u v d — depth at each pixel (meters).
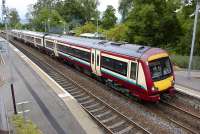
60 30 78.25
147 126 13.02
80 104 15.91
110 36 48.81
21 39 60.19
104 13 81.31
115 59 17.17
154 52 14.90
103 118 14.13
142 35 34.28
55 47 31.78
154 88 14.43
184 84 19.81
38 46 42.25
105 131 12.55
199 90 18.20
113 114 14.50
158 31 34.09
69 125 13.09
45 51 38.91
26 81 21.69
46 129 12.64
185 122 13.63
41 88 19.47
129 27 35.41
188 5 39.97
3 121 13.21
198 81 20.77
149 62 14.44
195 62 26.78
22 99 17.14
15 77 23.19
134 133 12.33
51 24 79.44
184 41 34.81
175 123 13.27
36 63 30.67
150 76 14.26
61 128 12.74
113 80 17.94
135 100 16.41
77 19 100.69
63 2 103.94
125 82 16.38
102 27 77.44
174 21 34.09
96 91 18.66
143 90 14.70
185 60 27.75
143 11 32.84
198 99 16.55
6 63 30.33
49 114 14.48
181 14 40.09
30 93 18.33
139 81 14.86
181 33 36.41
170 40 36.06
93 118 13.96
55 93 18.14
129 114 14.50
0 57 32.97
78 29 70.69
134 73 15.25
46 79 22.03
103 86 19.77
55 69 26.00
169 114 14.59
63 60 30.66
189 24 35.88
